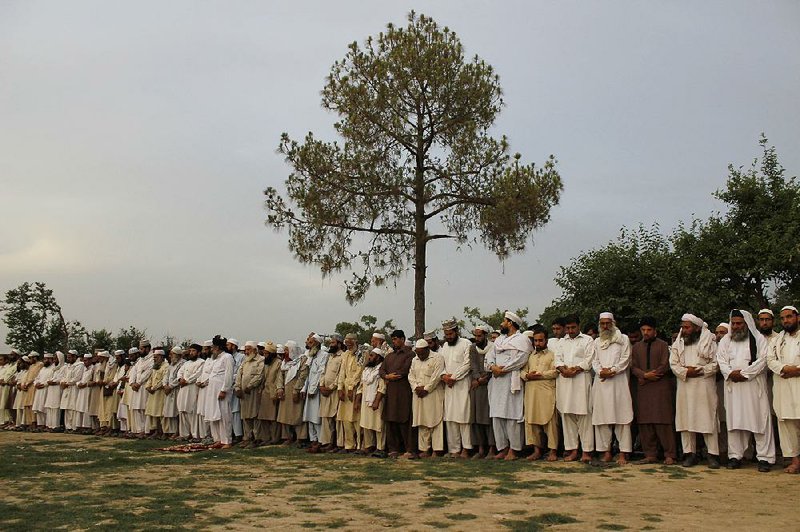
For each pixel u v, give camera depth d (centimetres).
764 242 1742
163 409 1541
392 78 1958
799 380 827
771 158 1878
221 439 1324
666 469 874
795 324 854
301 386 1282
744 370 858
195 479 862
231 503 692
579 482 785
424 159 2039
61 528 592
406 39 1964
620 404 945
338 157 1975
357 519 606
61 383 1823
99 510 662
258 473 919
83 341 3288
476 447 1131
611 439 968
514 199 1831
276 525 589
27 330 3206
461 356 1084
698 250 1816
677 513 614
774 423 986
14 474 934
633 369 953
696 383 902
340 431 1220
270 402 1321
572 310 1755
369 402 1162
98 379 1753
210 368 1377
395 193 1970
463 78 1962
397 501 686
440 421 1097
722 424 972
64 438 1579
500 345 1048
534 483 777
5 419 2031
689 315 916
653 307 1684
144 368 1606
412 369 1118
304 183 1967
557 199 1892
